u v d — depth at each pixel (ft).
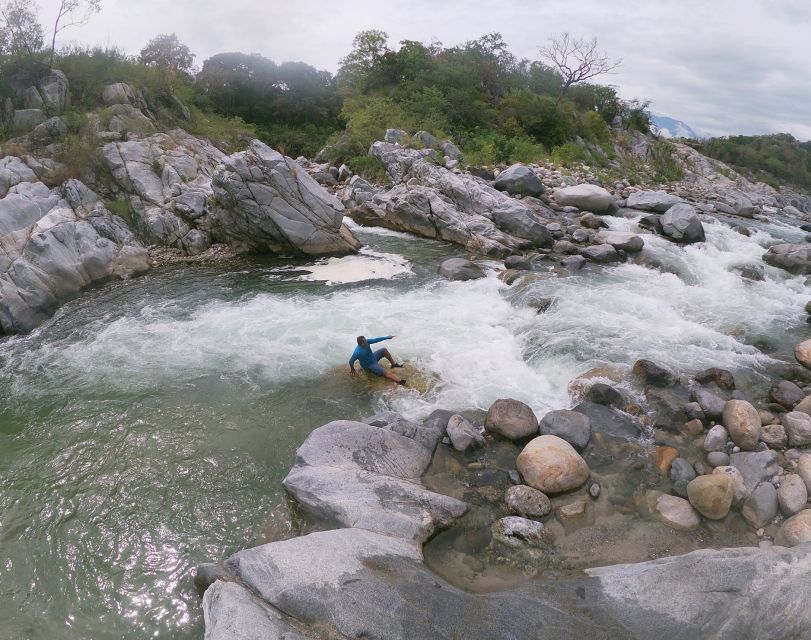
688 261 51.98
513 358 34.99
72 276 46.73
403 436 25.81
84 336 39.24
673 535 20.92
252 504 23.62
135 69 77.71
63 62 72.13
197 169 67.56
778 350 35.14
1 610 19.06
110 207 59.31
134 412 30.09
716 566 16.39
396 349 36.29
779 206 116.98
